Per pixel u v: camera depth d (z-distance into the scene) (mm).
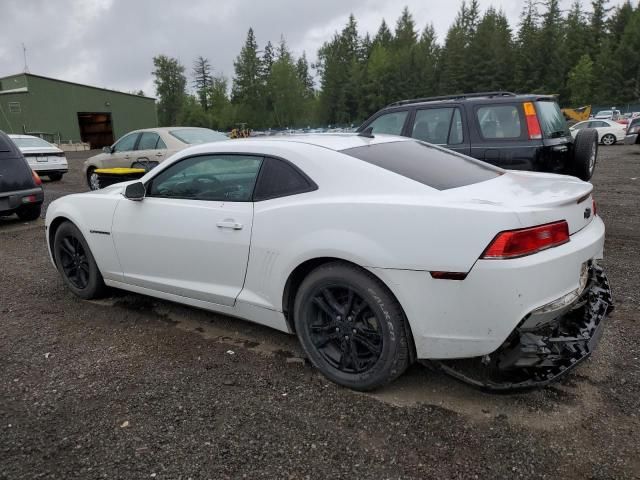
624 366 2951
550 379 2361
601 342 3250
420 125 6371
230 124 95500
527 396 2688
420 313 2461
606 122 25312
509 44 77375
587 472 2129
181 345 3441
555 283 2359
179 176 3539
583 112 51562
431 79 80500
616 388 2730
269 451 2311
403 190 2662
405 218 2479
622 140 24812
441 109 6215
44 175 14094
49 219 4441
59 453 2330
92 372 3076
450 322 2408
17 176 7684
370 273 2605
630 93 70562
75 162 24281
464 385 2822
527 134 5594
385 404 2668
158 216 3553
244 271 3146
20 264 5582
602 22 85438
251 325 3750
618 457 2209
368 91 84750
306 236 2785
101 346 3447
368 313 2717
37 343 3508
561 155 5691
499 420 2498
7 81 41469
